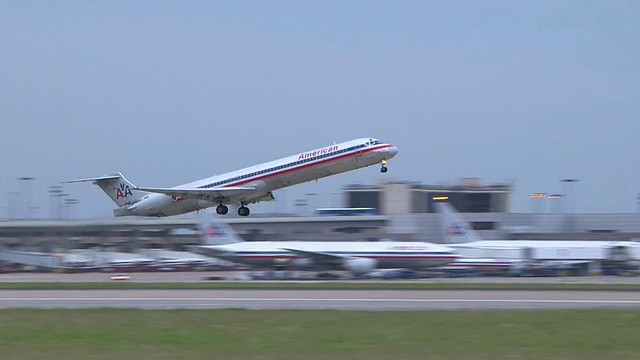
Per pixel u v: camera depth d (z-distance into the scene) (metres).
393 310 136.50
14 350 97.25
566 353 94.69
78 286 189.88
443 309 139.00
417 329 113.25
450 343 101.69
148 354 93.75
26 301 158.00
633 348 98.19
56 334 110.56
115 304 151.75
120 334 110.31
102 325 118.75
